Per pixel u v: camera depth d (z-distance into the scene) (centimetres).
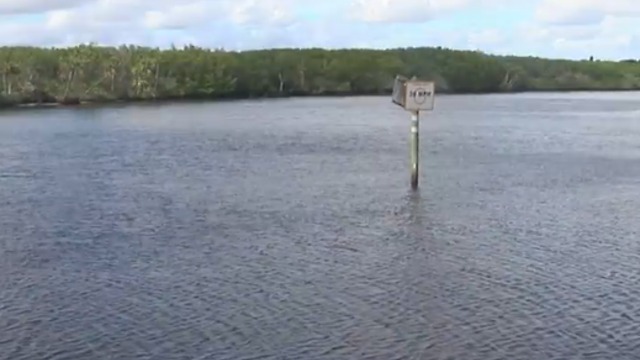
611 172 3625
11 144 5103
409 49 15638
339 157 4291
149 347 1341
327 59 14538
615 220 2423
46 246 2094
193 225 2369
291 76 14000
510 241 2131
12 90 10731
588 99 12862
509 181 3309
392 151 4616
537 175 3509
